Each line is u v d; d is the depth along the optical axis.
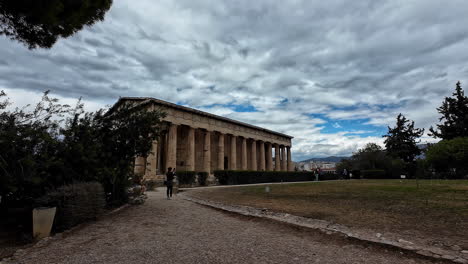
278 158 68.75
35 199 8.32
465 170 42.75
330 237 7.21
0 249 6.40
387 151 65.56
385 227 7.57
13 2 8.91
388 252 5.91
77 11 10.03
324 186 24.39
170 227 8.91
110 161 12.60
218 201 15.12
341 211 10.20
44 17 9.34
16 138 8.13
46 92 9.38
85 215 9.30
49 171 9.32
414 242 6.20
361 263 5.32
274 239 7.27
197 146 50.38
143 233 8.02
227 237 7.51
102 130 12.58
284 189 21.52
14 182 7.98
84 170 10.44
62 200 8.32
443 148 42.34
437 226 7.41
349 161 81.06
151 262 5.42
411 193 15.09
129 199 14.57
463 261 5.04
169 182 18.25
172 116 40.66
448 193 14.50
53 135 9.68
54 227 8.09
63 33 10.95
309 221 8.86
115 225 9.21
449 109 53.84
